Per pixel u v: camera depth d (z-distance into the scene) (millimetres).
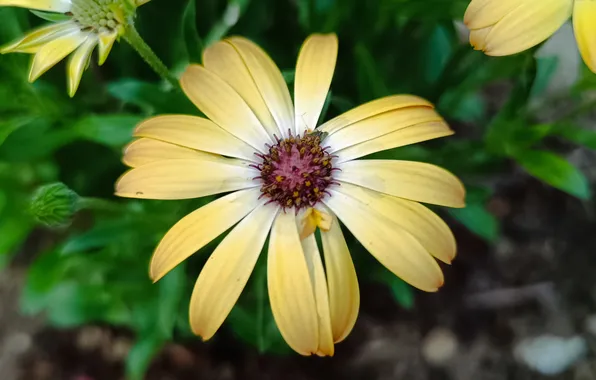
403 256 98
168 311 138
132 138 135
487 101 208
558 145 200
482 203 173
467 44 143
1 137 132
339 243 103
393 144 105
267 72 111
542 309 192
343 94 162
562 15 104
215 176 107
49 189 119
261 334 132
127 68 162
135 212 134
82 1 112
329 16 152
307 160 109
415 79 169
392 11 151
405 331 191
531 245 197
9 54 134
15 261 199
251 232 106
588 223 195
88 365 194
